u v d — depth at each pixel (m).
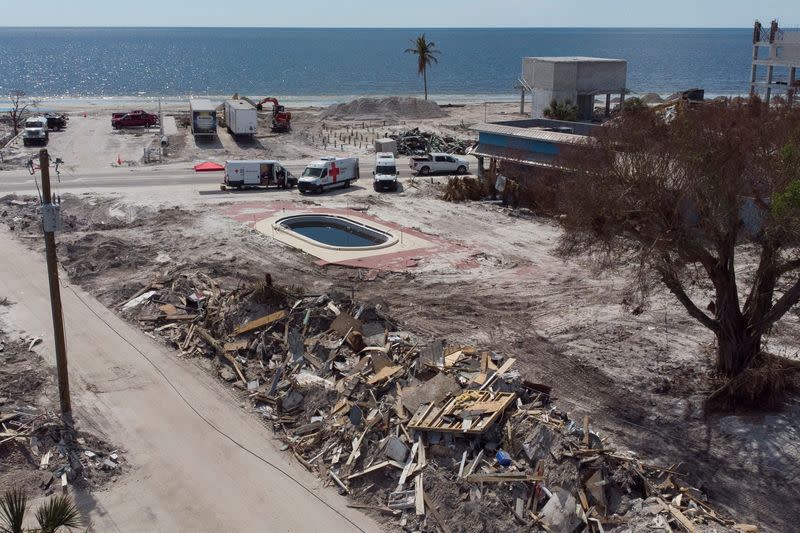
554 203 34.69
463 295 30.81
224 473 18.58
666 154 20.61
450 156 58.31
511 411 19.36
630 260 22.83
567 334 26.73
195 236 39.03
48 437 19.30
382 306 28.33
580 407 21.53
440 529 16.36
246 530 16.50
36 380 22.86
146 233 39.69
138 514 16.94
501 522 16.16
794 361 22.98
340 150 70.06
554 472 17.20
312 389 21.61
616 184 21.03
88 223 42.28
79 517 16.05
